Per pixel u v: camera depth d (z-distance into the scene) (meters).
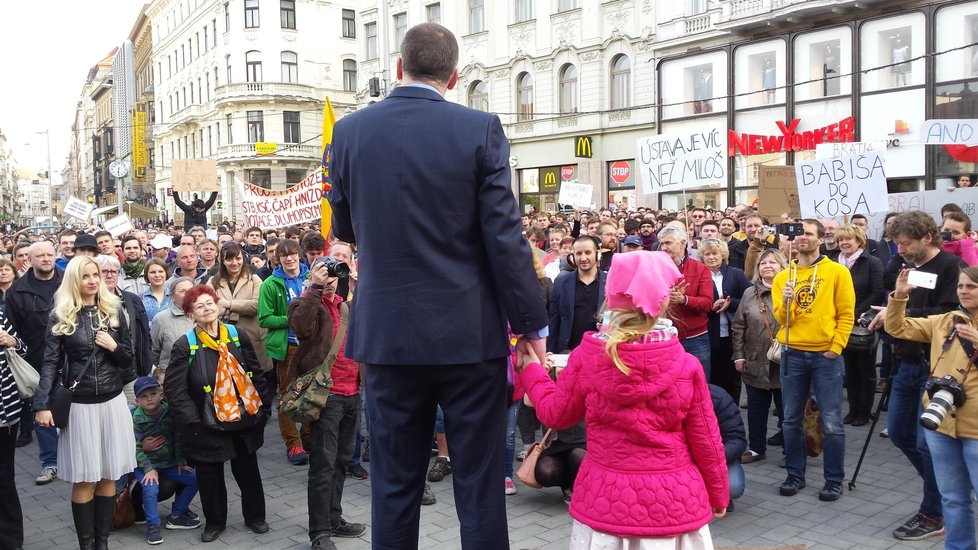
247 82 49.00
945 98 20.44
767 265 6.82
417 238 2.64
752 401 7.08
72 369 5.05
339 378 5.42
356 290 2.84
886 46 21.42
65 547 5.61
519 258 2.64
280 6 49.28
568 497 6.06
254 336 7.86
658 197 26.89
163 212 64.81
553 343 6.80
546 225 13.13
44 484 7.22
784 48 23.38
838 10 21.77
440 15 34.41
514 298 2.66
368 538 5.54
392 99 2.78
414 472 2.85
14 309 7.67
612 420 3.13
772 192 9.44
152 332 6.73
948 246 7.27
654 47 26.53
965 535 4.43
